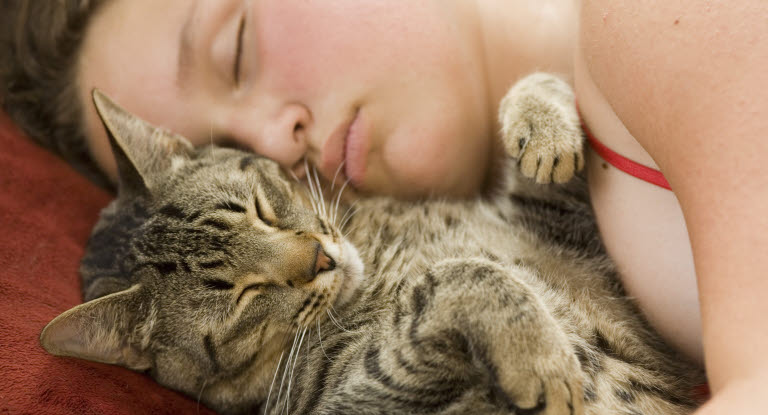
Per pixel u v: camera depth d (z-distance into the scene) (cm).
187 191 55
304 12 54
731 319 37
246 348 53
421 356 48
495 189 59
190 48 55
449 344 48
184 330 53
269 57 54
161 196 56
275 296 53
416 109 55
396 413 49
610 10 44
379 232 57
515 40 60
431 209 57
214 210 54
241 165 56
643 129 43
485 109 58
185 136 58
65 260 57
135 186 56
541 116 52
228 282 53
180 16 56
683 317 49
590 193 52
